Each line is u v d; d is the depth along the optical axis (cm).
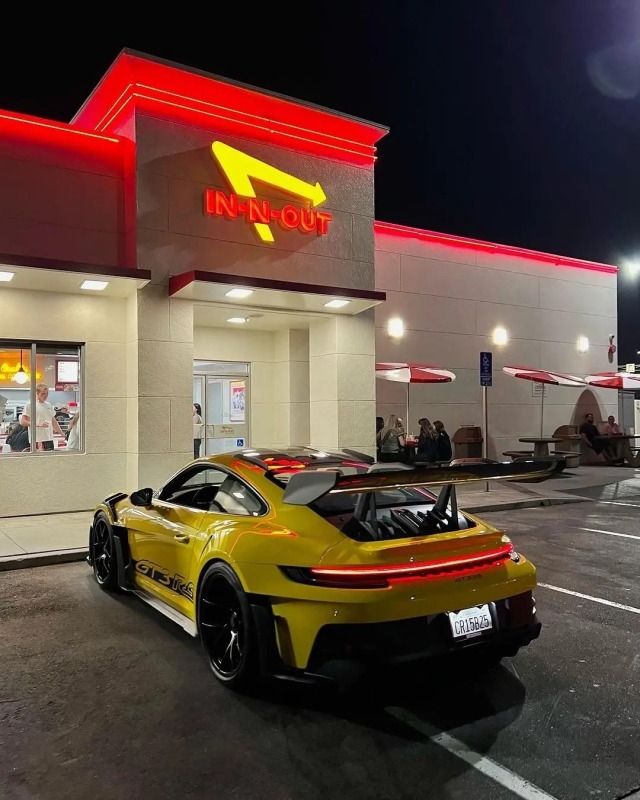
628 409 2448
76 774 340
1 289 1089
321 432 1386
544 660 493
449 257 1780
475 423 1812
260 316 1323
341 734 380
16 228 1074
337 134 1354
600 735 379
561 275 2019
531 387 1938
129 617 589
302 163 1312
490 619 414
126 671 470
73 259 1116
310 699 425
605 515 1171
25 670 472
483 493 1401
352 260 1366
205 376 1433
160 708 412
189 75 1165
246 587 415
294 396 1448
